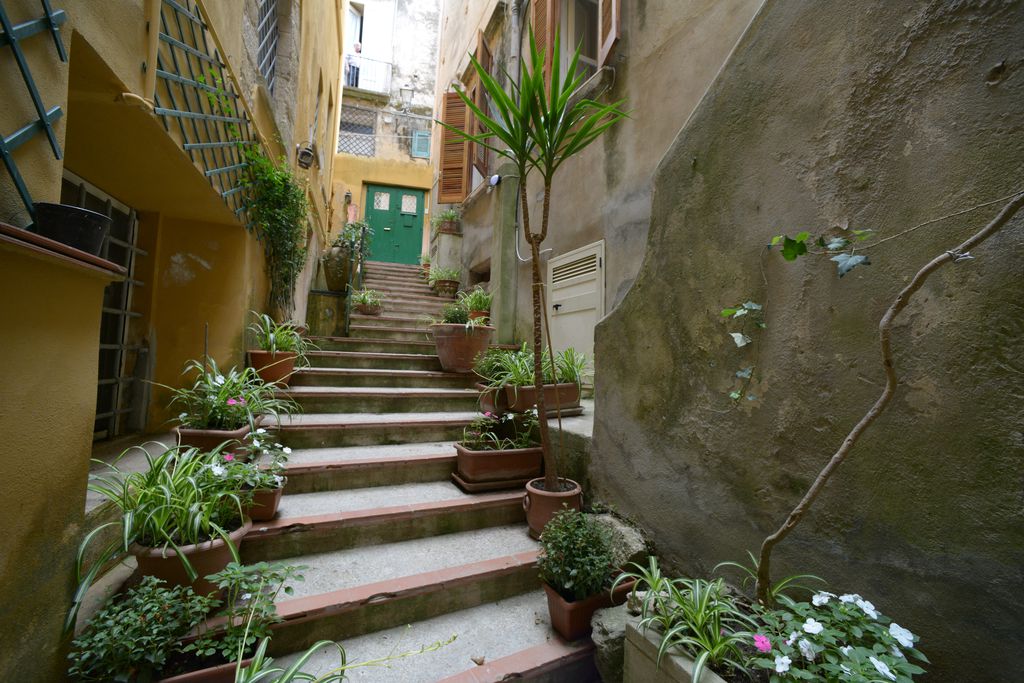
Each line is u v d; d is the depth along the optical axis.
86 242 1.14
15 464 0.97
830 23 1.33
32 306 1.01
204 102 2.07
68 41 1.15
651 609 1.37
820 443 1.29
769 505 1.42
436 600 1.73
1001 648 0.94
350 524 1.96
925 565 1.07
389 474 2.47
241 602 1.50
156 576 1.40
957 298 1.04
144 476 1.57
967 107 1.03
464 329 3.77
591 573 1.56
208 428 2.16
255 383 2.89
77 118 1.59
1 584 0.94
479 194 6.05
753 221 1.52
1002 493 0.96
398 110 12.05
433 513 2.12
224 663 1.28
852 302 1.24
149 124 1.64
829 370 1.29
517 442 2.69
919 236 1.11
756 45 1.57
